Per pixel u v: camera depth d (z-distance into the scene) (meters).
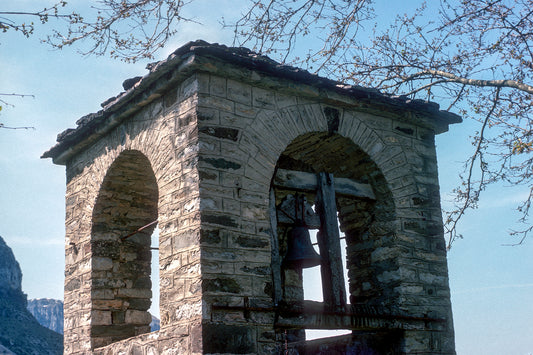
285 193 9.70
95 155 9.20
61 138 9.46
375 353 8.32
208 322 6.63
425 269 8.52
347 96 8.27
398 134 8.88
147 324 9.19
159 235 7.55
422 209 8.77
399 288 8.20
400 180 8.67
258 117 7.66
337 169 8.99
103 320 8.82
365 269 8.70
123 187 9.10
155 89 7.80
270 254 7.31
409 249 8.45
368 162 8.57
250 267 7.11
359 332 8.31
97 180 9.06
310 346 8.11
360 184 8.61
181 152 7.40
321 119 8.15
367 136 8.55
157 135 7.90
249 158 7.46
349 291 8.88
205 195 7.02
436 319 8.37
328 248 7.92
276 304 7.26
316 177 8.25
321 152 8.84
